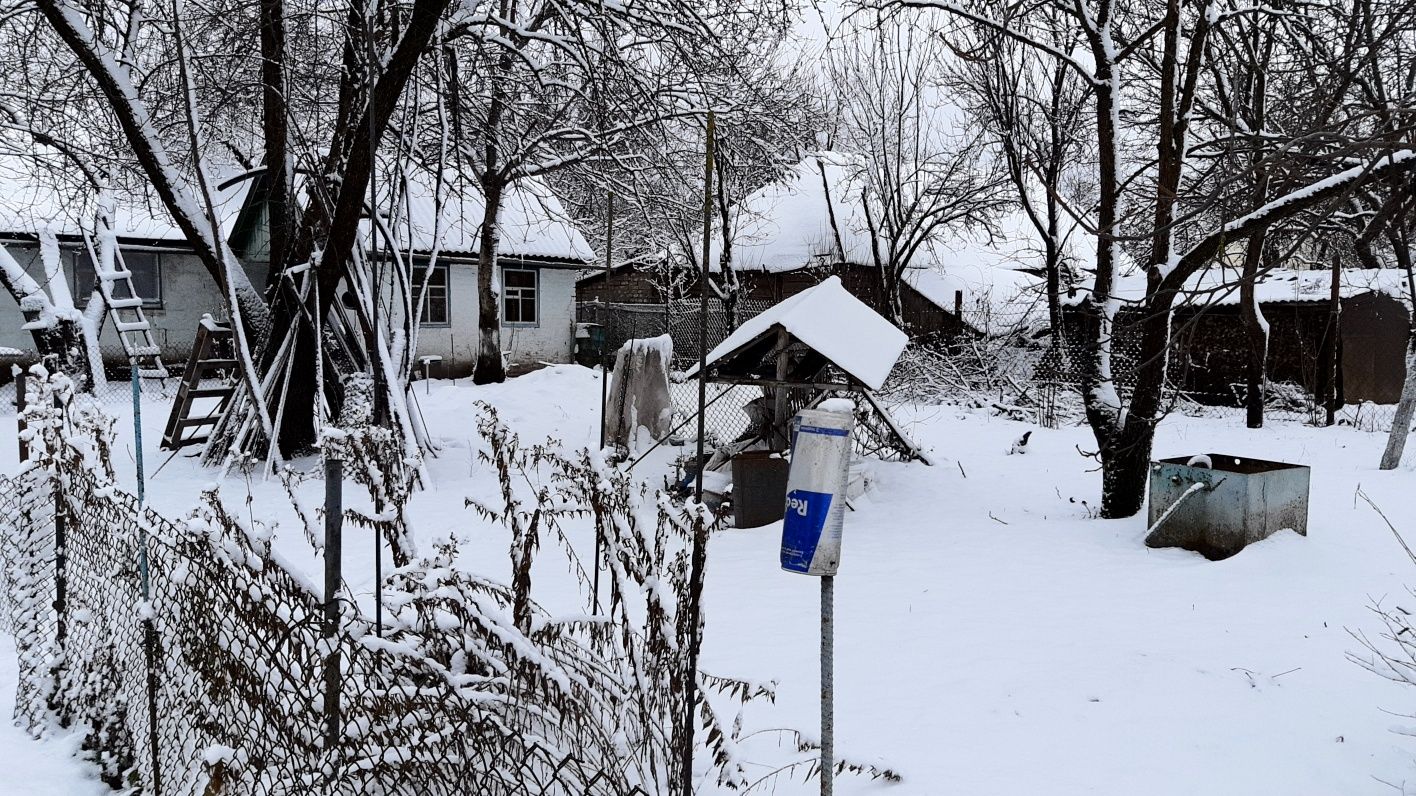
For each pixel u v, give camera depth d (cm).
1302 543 791
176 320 2231
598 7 1169
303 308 1205
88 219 1961
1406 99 584
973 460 1384
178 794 366
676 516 331
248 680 309
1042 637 604
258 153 1509
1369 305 2022
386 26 1200
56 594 493
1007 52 1720
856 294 2681
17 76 1427
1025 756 426
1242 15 984
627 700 336
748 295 2961
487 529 912
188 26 1205
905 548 873
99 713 440
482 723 295
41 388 542
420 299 1336
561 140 1772
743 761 416
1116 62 992
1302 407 1992
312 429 1260
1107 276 991
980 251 3122
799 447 326
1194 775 408
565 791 298
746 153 1886
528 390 1884
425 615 336
